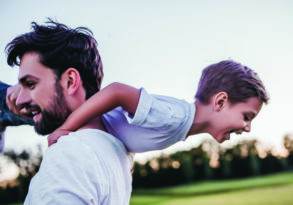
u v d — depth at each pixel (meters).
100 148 1.07
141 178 15.91
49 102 1.18
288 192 12.05
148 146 1.31
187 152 16.25
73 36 1.22
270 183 14.44
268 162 16.09
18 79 1.19
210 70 1.53
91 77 1.25
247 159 16.20
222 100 1.47
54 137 1.18
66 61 1.19
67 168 1.00
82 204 0.98
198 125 1.43
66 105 1.20
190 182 15.93
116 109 1.36
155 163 15.96
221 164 16.28
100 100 1.25
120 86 1.30
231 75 1.50
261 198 11.39
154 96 1.36
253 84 1.53
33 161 12.28
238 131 1.52
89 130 1.11
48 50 1.18
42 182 1.00
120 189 1.10
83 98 1.23
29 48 1.19
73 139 1.06
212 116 1.45
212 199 12.26
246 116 1.52
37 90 1.17
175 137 1.35
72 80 1.20
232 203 11.06
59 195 0.97
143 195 15.27
